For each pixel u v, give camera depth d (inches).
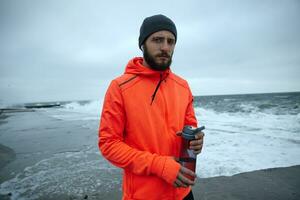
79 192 161.3
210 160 221.3
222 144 280.1
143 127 58.6
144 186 59.1
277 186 161.0
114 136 58.3
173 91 66.0
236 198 145.7
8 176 198.1
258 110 748.0
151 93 61.2
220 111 766.5
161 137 59.8
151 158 54.7
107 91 62.9
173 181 53.2
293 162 208.4
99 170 206.1
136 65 62.4
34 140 360.2
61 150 285.4
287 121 446.0
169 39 62.0
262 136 315.9
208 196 149.3
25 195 159.2
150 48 61.5
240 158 224.4
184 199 67.4
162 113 61.4
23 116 954.7
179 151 62.6
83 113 960.9
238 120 504.1
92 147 294.8
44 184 177.5
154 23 60.7
